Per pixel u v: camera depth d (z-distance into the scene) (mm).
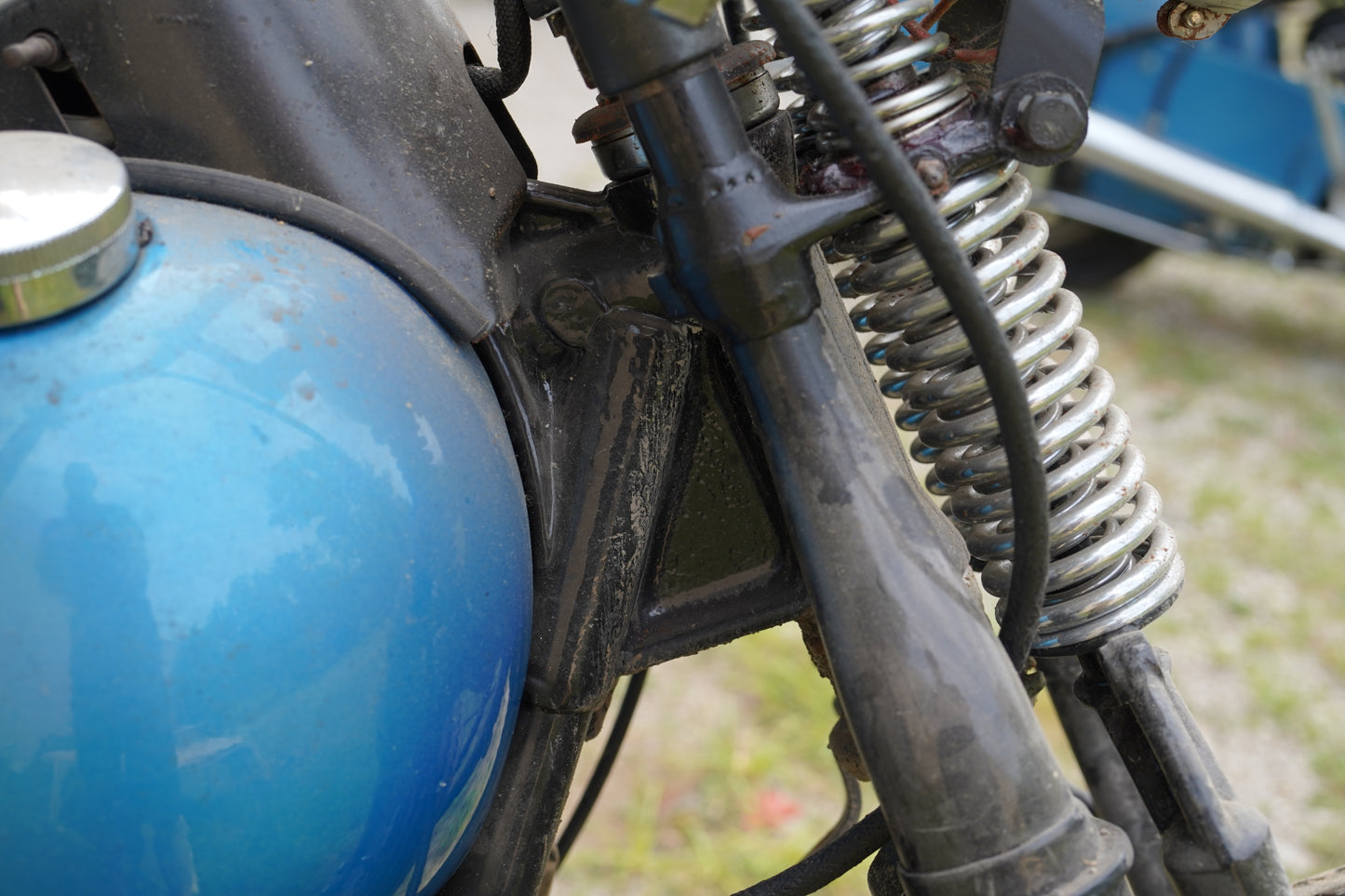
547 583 689
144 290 536
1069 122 618
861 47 627
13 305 504
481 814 677
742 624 732
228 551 515
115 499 502
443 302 625
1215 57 2916
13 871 520
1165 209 3143
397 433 571
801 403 588
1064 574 684
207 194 595
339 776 556
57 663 498
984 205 676
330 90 625
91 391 510
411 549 566
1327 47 2855
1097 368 726
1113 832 606
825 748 1975
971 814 564
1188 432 2805
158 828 524
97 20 607
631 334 685
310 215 599
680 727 2033
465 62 741
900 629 572
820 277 677
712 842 1816
